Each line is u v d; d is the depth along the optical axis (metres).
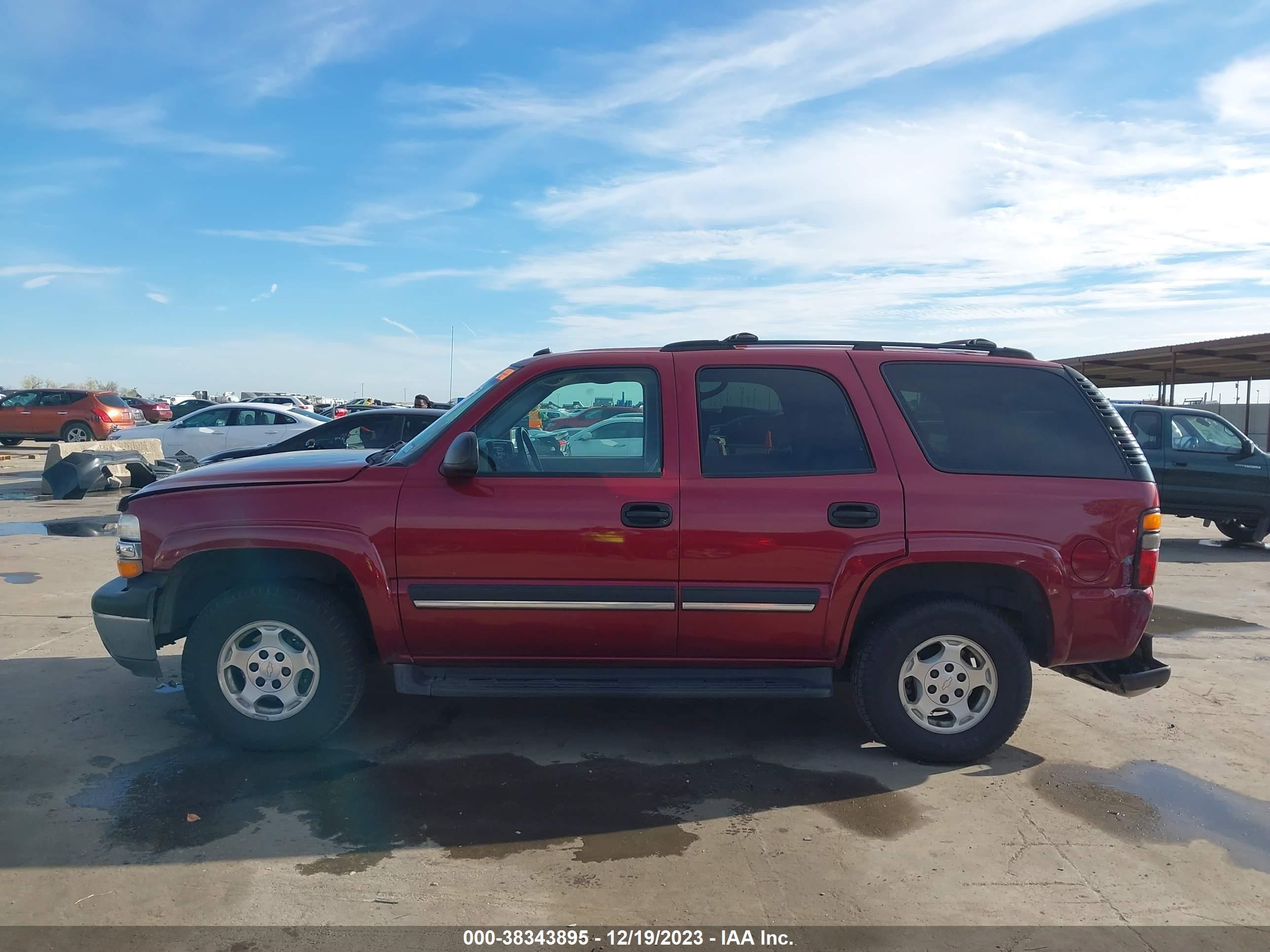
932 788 3.97
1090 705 5.16
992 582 4.16
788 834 3.53
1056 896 3.12
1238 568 10.12
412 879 3.14
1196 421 11.34
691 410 4.14
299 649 4.15
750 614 4.02
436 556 3.99
